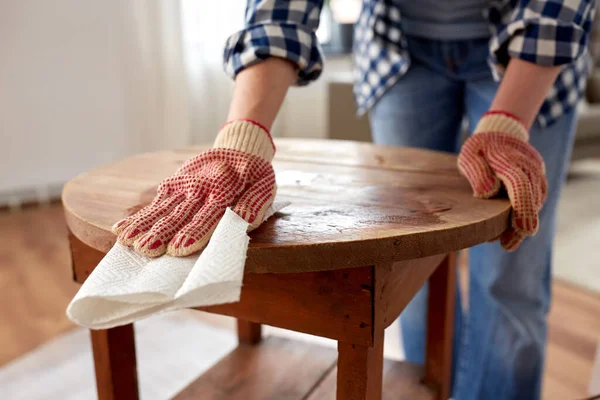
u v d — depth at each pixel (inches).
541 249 35.4
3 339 51.4
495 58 28.0
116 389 28.6
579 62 32.8
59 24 85.1
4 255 69.7
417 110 37.9
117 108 92.8
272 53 25.0
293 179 27.5
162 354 50.3
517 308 36.9
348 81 83.7
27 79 85.1
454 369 44.4
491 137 24.4
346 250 18.9
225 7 95.8
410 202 23.5
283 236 19.5
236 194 20.5
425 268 26.4
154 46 91.1
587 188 106.7
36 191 90.6
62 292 60.2
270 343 38.9
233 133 22.8
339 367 22.2
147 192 25.3
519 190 22.0
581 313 58.1
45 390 44.5
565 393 44.6
